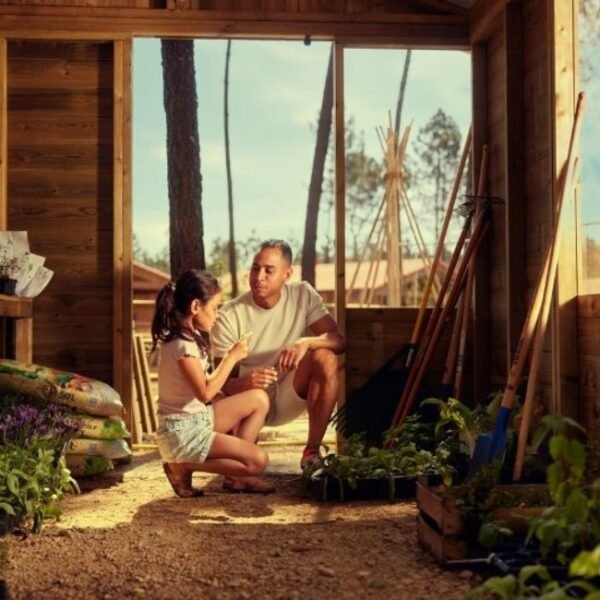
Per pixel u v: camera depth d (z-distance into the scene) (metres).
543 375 5.27
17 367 5.26
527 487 3.61
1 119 6.41
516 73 5.80
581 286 4.87
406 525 4.11
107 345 6.50
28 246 6.21
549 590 2.71
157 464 6.02
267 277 5.33
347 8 6.57
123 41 6.47
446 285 6.34
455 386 6.23
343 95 6.55
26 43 6.52
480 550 3.36
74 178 6.52
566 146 4.90
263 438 7.54
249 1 6.53
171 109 8.74
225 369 4.78
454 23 6.64
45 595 3.09
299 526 4.11
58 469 4.34
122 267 6.43
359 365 6.55
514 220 5.78
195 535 3.93
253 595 3.06
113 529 4.06
